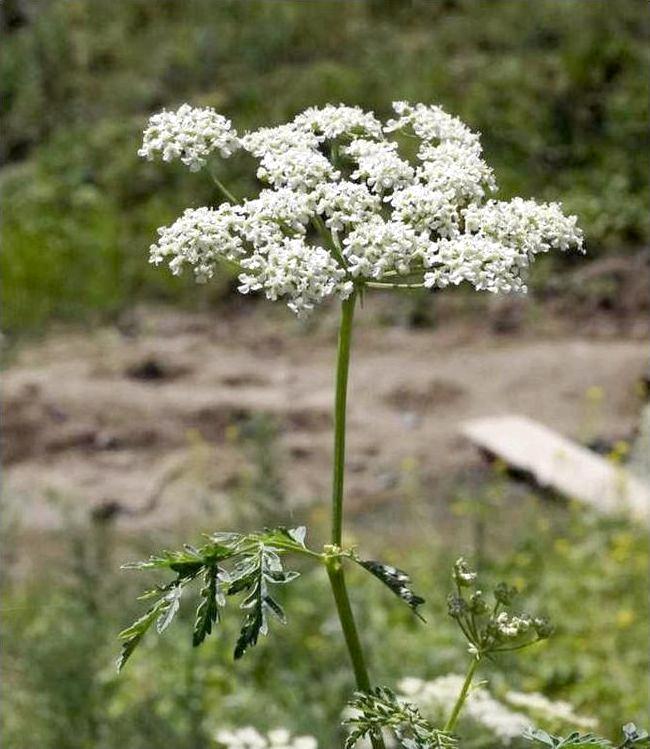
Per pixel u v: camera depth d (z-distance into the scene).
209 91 19.23
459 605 3.51
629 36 18.66
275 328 15.17
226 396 12.98
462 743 4.61
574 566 8.71
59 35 20.53
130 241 16.84
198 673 7.23
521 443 11.30
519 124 17.52
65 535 9.48
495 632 3.47
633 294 15.19
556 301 15.23
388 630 7.90
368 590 8.46
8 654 7.28
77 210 17.39
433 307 15.20
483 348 14.41
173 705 7.01
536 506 10.30
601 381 13.06
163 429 12.34
